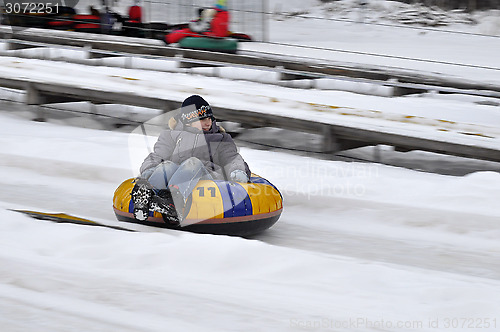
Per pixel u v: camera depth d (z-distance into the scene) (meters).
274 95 14.44
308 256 6.53
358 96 14.99
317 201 9.50
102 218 8.66
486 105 15.10
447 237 8.27
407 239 8.21
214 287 5.87
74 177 10.59
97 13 21.08
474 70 18.75
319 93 15.12
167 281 5.97
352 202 9.40
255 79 16.89
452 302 5.65
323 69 17.17
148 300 5.48
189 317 5.16
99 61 17.94
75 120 14.86
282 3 31.91
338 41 24.81
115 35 20.84
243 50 19.06
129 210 7.59
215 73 17.11
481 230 8.40
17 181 10.33
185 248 6.61
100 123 14.67
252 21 27.30
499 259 7.50
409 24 29.45
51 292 5.59
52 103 15.21
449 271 7.07
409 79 16.53
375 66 17.56
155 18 24.34
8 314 5.11
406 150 13.13
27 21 20.36
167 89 14.09
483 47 24.12
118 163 11.06
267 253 6.52
